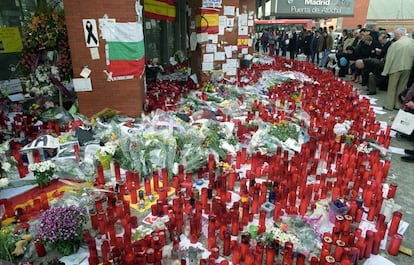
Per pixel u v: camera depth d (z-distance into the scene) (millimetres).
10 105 6219
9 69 7434
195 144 4250
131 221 2967
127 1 5238
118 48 5441
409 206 3543
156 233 2686
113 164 3812
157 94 6953
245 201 3119
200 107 6164
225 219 2898
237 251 2490
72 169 3818
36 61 5703
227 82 8516
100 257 2631
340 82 9258
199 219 2881
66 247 2662
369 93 8969
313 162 4164
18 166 3852
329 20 33062
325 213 3139
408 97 5375
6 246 2592
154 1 9375
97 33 5301
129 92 5699
